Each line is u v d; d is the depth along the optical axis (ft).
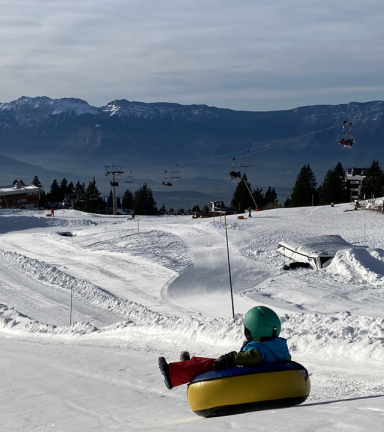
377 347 35.06
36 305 107.14
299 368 17.56
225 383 17.28
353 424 12.94
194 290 114.52
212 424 15.07
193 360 18.67
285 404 17.16
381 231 189.67
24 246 191.83
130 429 18.26
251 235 188.14
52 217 274.57
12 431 23.62
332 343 38.34
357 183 569.23
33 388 35.86
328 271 123.03
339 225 208.03
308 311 86.69
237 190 451.53
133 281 128.06
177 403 27.73
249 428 13.62
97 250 175.11
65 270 144.87
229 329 48.26
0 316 83.10
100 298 109.70
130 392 32.24
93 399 30.76
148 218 286.66
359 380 29.14
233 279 123.44
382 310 85.40
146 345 51.24
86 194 463.42
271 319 17.80
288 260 141.79
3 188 484.33
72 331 67.26
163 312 95.55
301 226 207.72
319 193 447.42
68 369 42.37
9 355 52.47
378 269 119.75
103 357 47.11
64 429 22.74
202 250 165.37
